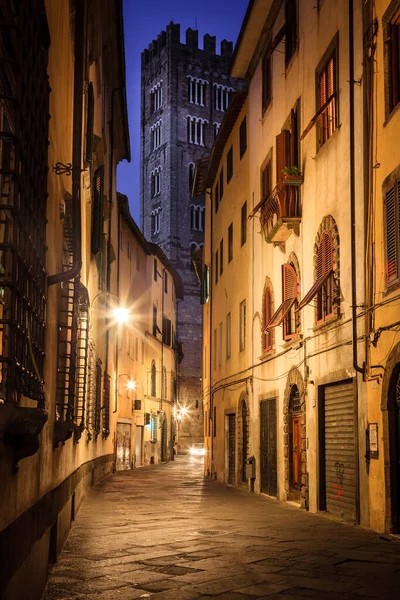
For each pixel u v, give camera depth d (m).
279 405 19.42
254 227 23.75
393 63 12.09
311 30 17.14
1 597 4.06
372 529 12.26
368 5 13.17
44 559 7.00
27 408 4.40
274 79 21.12
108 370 27.92
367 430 12.59
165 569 8.49
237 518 14.27
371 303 12.62
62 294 9.62
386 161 12.12
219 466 29.53
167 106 97.88
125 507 16.36
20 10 4.72
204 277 38.44
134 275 40.66
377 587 7.50
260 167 22.97
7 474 4.30
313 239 16.45
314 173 16.52
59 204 8.59
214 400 32.88
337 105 14.88
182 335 84.56
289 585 7.59
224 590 7.34
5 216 4.71
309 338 16.33
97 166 17.62
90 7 12.62
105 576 8.02
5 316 4.55
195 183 39.44
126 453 37.78
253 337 23.48
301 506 16.38
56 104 8.09
